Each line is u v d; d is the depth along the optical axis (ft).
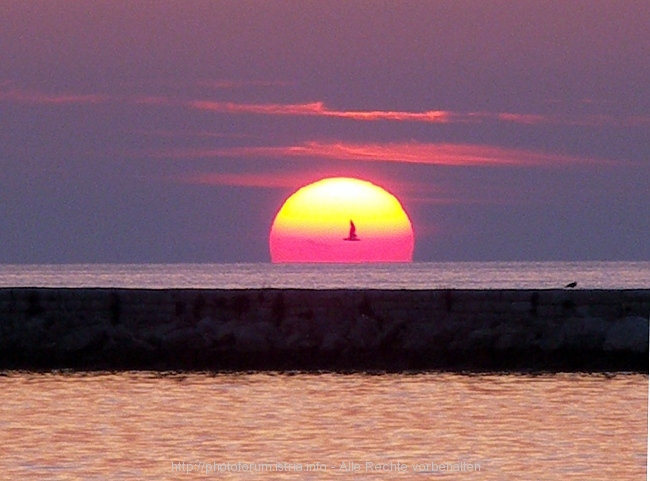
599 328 506.89
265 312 524.52
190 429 382.42
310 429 382.63
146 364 507.71
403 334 512.22
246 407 415.85
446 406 416.87
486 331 509.35
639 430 377.71
